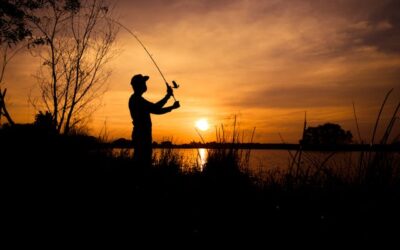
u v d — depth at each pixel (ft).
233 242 8.43
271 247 7.63
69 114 27.58
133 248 9.02
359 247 6.42
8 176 15.28
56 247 9.12
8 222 10.82
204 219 10.34
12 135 22.53
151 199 13.35
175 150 22.06
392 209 6.55
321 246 6.94
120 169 17.49
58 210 12.10
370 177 6.85
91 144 22.90
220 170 13.44
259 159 15.35
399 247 6.10
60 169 16.63
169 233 9.86
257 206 10.27
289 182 8.70
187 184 14.76
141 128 17.63
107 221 11.13
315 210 7.93
